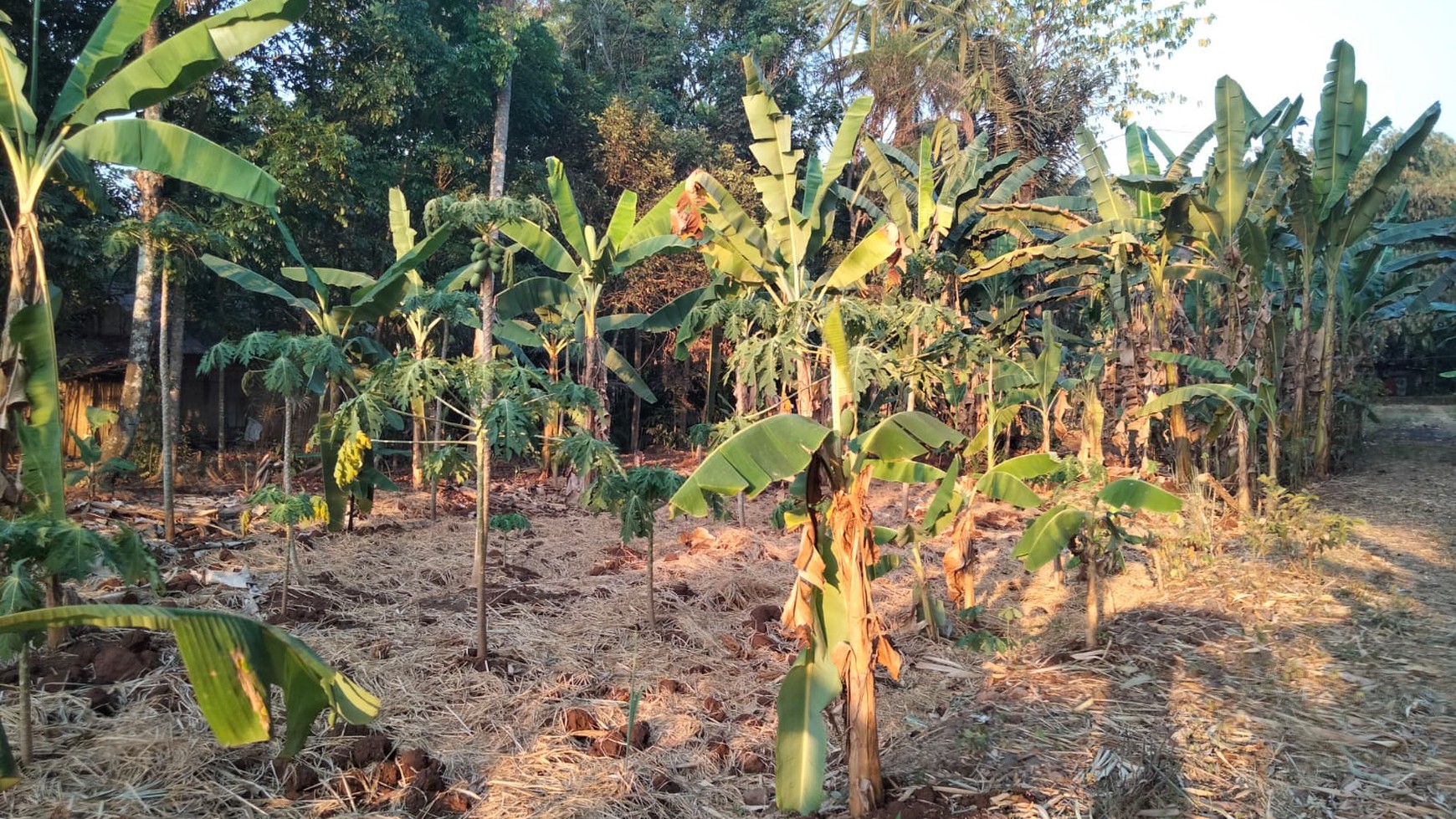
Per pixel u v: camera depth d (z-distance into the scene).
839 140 9.60
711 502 5.32
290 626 5.68
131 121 5.30
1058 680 5.16
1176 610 6.48
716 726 4.48
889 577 7.78
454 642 5.47
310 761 3.80
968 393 13.38
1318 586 6.95
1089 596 5.72
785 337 6.69
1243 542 8.40
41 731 3.87
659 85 25.97
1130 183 11.48
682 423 20.72
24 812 3.24
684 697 4.84
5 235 10.78
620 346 21.70
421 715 4.41
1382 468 13.69
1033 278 16.73
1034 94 21.83
